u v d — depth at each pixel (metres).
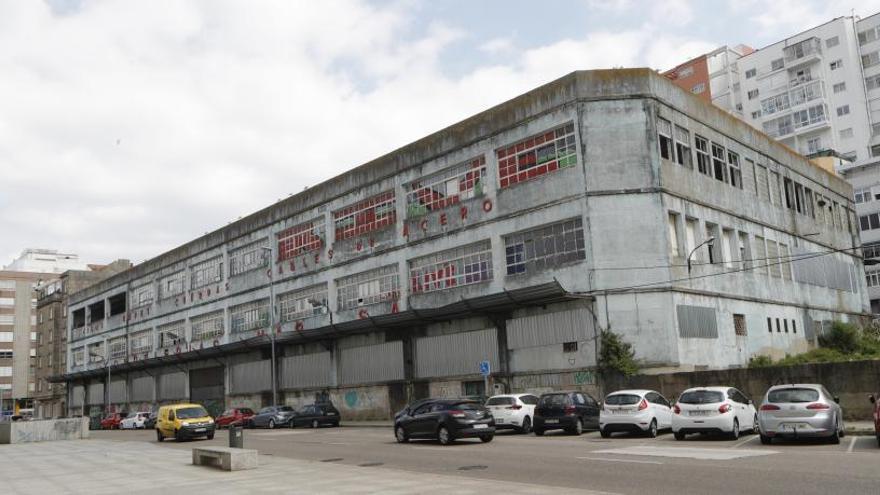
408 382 37.56
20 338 119.00
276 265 49.50
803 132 84.69
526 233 32.69
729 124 37.25
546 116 32.19
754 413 20.33
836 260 47.44
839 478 11.24
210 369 56.50
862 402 22.77
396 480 13.06
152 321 65.06
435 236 37.12
